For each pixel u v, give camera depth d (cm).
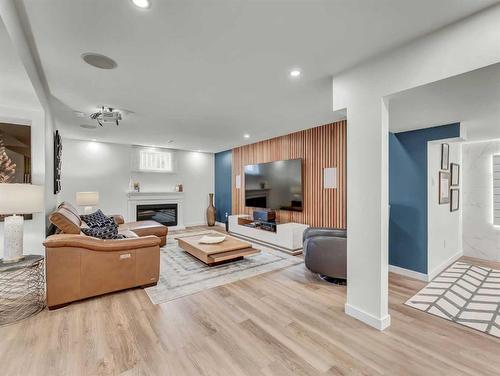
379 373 162
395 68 198
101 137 559
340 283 311
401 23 169
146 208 676
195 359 175
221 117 398
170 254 437
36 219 288
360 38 186
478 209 443
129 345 190
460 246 455
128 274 282
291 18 165
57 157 416
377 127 209
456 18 162
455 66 166
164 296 274
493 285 312
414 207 341
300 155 508
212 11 158
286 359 176
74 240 250
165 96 306
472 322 226
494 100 221
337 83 244
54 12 158
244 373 162
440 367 169
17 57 170
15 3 150
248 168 628
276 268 367
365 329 211
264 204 580
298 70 238
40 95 257
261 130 492
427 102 230
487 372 165
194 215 782
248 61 222
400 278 336
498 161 426
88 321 223
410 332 209
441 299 272
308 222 492
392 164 364
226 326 217
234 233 630
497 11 150
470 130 352
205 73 246
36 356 177
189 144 655
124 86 276
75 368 166
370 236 214
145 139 583
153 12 159
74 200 585
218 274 341
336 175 441
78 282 253
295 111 366
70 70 238
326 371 164
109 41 192
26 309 243
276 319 228
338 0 148
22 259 233
